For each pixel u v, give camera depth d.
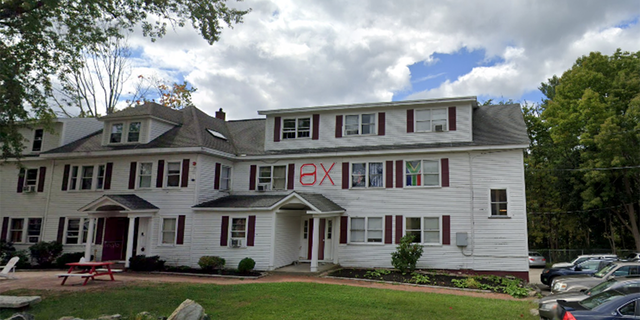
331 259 22.84
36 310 11.27
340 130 24.22
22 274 19.42
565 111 34.94
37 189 26.28
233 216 22.06
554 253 37.50
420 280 18.12
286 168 24.53
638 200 30.83
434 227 21.27
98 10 16.34
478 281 18.23
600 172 30.58
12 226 26.47
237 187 25.36
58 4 15.10
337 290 14.77
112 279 16.66
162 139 24.66
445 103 22.30
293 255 23.25
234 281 18.16
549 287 19.58
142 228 23.39
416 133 22.67
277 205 21.19
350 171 23.12
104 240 23.38
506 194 20.22
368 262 21.91
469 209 20.69
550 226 39.09
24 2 14.13
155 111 25.19
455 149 21.16
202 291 14.09
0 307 11.06
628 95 32.31
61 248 24.36
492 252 19.98
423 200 21.56
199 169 23.11
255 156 24.91
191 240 22.41
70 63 17.19
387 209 22.12
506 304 13.29
